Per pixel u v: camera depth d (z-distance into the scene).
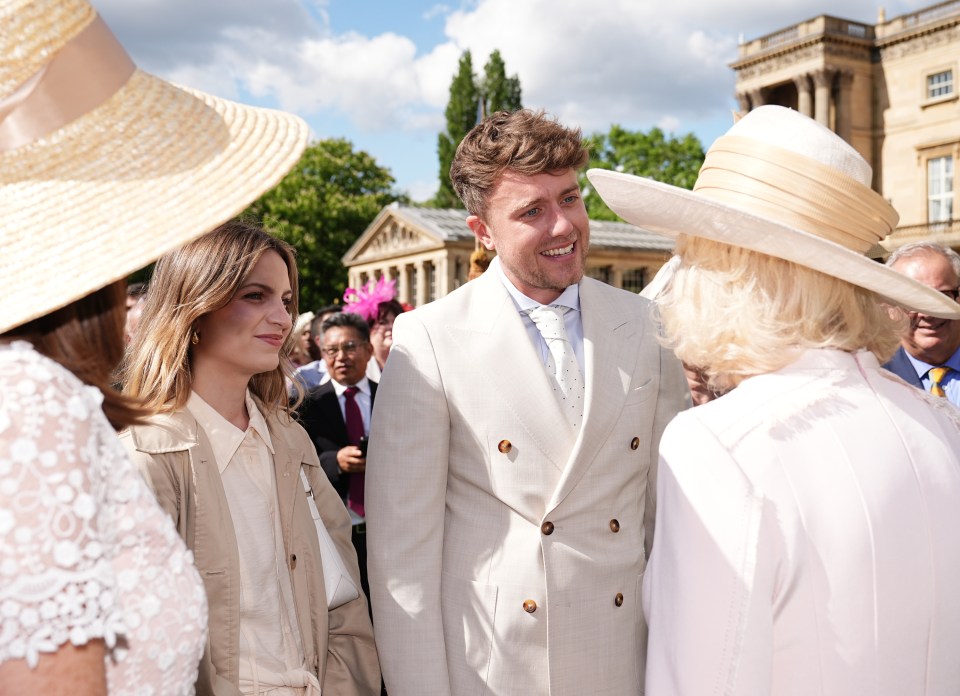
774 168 1.28
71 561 0.89
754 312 1.30
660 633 1.27
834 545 1.17
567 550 2.05
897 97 34.03
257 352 1.95
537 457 2.09
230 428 1.94
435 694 1.98
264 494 1.99
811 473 1.20
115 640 0.95
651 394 2.23
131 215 1.05
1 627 0.86
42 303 0.96
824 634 1.17
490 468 2.09
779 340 1.29
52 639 0.87
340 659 2.17
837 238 1.27
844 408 1.25
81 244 1.02
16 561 0.86
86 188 1.05
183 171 1.12
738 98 38.06
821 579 1.17
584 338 2.21
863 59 34.78
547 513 2.05
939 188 32.75
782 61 36.00
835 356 1.31
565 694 2.03
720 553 1.17
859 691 1.16
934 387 3.36
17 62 1.00
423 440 2.08
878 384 1.32
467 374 2.12
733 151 1.34
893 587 1.17
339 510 2.29
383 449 2.10
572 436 2.12
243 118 1.25
